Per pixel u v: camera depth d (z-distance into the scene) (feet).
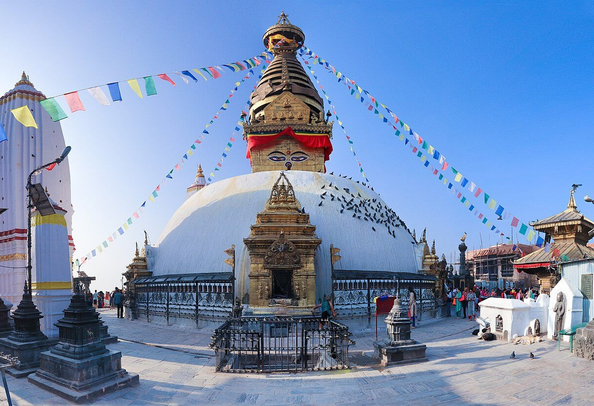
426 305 78.23
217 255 71.87
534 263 67.56
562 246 66.08
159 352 48.03
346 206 80.53
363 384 33.06
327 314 54.34
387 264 76.28
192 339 58.29
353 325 66.23
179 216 89.15
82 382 29.89
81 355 30.78
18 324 39.68
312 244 64.28
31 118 37.99
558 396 28.09
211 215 79.66
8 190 88.22
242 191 81.51
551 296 48.26
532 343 46.32
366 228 78.38
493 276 183.21
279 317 51.96
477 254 194.08
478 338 52.75
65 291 54.75
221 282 66.59
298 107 104.27
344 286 66.80
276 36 116.26
